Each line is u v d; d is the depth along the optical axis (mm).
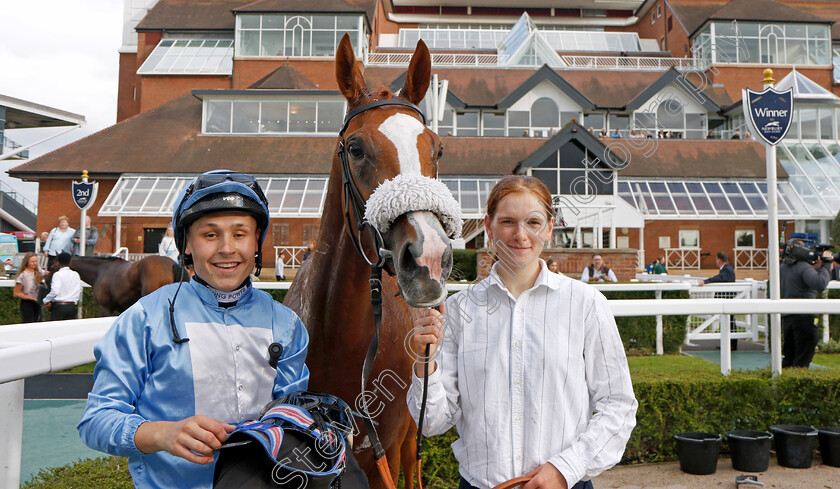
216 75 29547
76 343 1979
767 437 3314
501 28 43688
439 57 32406
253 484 1234
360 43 28219
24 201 31859
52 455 3627
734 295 8461
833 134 24406
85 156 22781
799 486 3094
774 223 3998
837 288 8539
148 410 1331
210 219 1379
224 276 1403
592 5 43844
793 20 27094
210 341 1365
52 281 7027
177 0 34000
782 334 6531
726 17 26984
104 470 2633
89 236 15531
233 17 32875
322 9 27859
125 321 1335
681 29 32531
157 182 21859
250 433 1220
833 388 3629
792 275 6125
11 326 2295
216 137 23594
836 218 20234
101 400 1261
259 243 1545
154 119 24828
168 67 29922
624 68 27969
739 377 3639
